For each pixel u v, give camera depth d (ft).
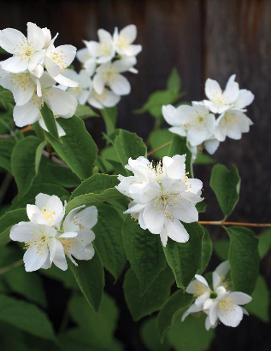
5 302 2.24
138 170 1.53
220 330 2.84
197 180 1.57
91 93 2.15
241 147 2.75
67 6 2.70
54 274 2.40
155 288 1.69
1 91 1.72
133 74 2.73
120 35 2.16
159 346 2.54
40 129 1.74
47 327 2.23
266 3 2.69
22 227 1.55
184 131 1.89
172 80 2.44
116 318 2.55
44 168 1.84
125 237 1.54
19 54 1.63
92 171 1.71
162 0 2.69
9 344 2.48
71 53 1.66
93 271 1.61
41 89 1.65
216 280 1.84
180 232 1.52
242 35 2.70
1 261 2.41
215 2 2.69
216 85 1.92
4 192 2.78
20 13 2.71
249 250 1.75
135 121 2.75
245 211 2.78
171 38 2.71
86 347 2.53
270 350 2.84
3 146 1.89
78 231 1.56
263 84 2.72
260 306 2.38
